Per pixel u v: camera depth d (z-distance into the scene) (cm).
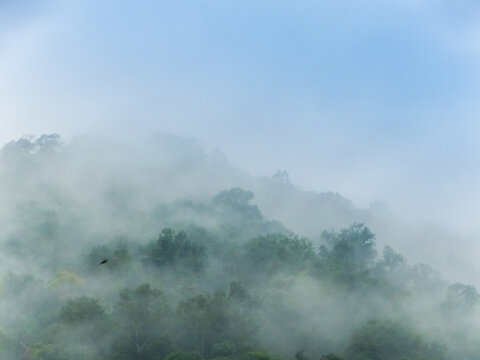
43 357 10288
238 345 11231
